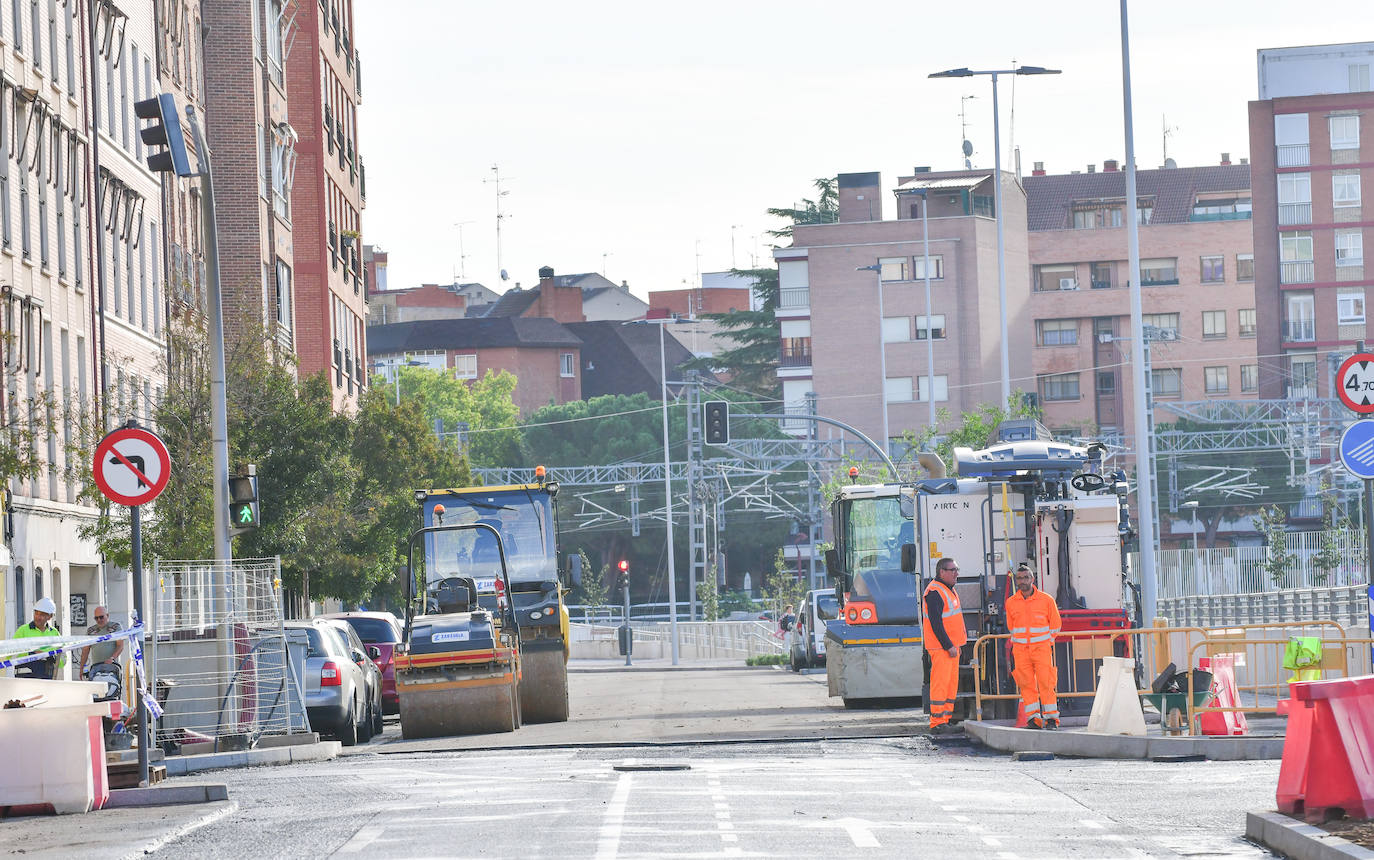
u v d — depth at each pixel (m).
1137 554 122.06
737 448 174.12
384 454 113.12
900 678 67.19
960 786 35.44
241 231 118.00
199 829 30.20
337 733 57.00
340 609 139.62
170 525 71.75
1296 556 125.75
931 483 55.06
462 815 30.59
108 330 90.62
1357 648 50.12
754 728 55.78
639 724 59.66
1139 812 30.73
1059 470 54.44
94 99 88.69
